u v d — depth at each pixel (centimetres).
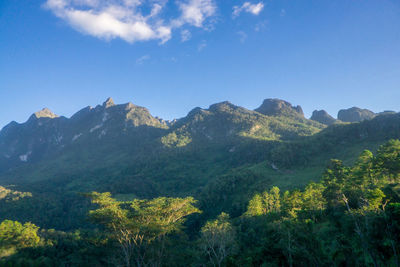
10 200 16650
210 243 5206
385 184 5591
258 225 6881
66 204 18938
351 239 3284
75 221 15238
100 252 5228
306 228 3259
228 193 14100
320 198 6256
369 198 3722
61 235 7131
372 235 2923
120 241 4238
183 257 4966
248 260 3173
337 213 4878
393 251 2677
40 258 5569
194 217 12506
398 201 3962
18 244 5569
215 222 5703
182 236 5359
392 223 2645
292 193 6762
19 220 14712
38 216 15700
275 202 8512
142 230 4000
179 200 4503
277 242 3291
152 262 4334
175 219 4891
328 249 3231
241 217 8700
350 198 5412
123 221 3931
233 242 5456
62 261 5684
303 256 3030
